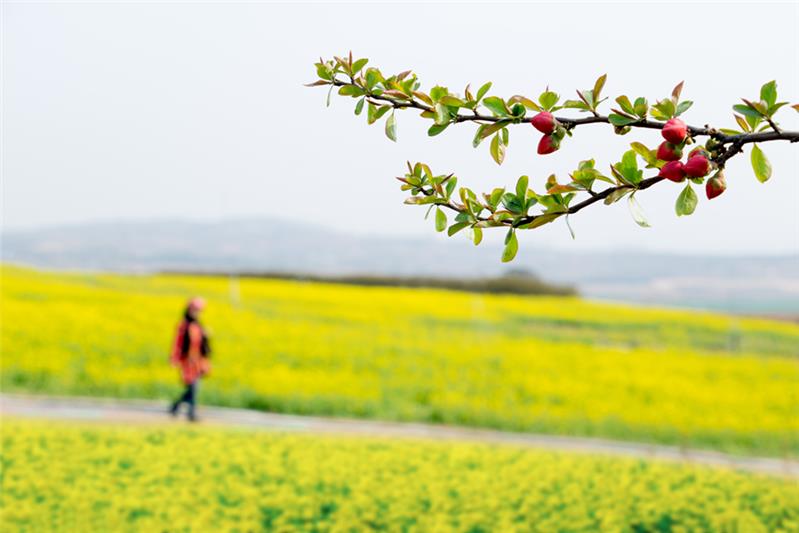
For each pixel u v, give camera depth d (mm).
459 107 4301
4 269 53969
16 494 11055
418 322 44750
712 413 26469
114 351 28750
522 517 10828
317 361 30281
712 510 11203
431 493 11562
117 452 13461
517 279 84000
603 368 33438
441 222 4363
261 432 16406
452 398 25719
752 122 3809
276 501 10898
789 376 34969
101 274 60375
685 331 49250
